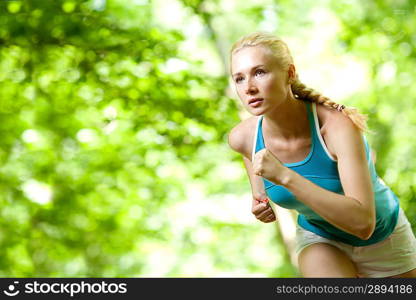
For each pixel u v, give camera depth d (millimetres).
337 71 16203
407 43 14453
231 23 16500
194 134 12188
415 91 15406
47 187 11898
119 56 11367
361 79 16250
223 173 18359
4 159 12586
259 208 4953
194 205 17625
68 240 13672
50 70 11648
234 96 12289
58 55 11398
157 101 11758
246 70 4086
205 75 12297
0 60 11383
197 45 16688
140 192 14031
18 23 10812
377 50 14453
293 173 3889
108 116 11812
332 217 3896
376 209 4660
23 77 11727
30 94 12102
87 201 13609
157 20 14641
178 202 15594
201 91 12414
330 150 4285
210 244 18828
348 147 4125
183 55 11891
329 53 15609
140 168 13195
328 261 4707
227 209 18391
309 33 15492
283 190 4434
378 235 4777
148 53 11430
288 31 15539
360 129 4180
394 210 4828
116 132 12438
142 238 15727
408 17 14336
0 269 12680
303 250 4840
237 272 19625
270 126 4445
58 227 13367
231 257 19641
